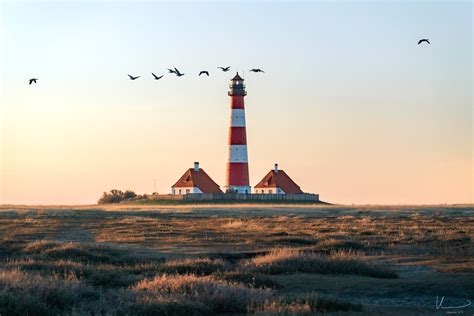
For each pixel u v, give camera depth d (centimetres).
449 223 8181
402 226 7725
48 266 4097
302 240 6216
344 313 3036
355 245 5575
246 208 12888
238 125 16838
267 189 19288
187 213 10831
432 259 4812
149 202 16800
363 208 12756
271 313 2870
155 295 3109
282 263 4306
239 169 16850
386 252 5275
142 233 6956
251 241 6191
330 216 9988
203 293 3142
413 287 3728
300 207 13400
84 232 7300
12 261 4481
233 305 3053
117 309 2869
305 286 3794
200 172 19225
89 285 3484
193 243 6094
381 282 3888
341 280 3950
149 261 4741
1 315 2733
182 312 2917
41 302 2878
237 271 4025
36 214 9950
